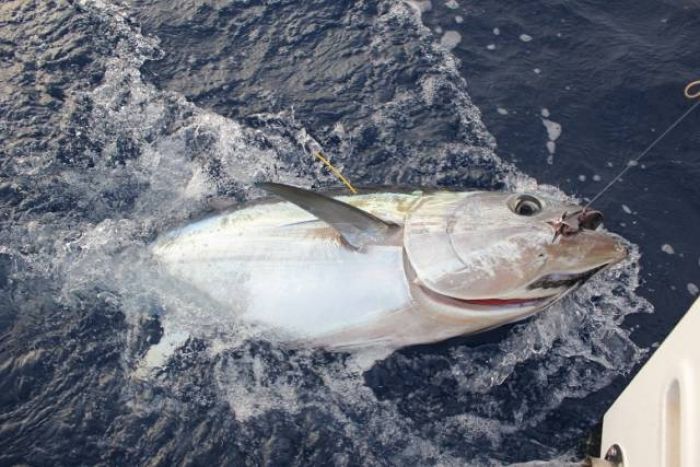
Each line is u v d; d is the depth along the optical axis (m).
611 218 3.07
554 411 2.70
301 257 2.69
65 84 3.31
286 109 3.29
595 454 2.62
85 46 3.41
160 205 3.07
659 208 3.09
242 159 3.19
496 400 2.71
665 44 3.50
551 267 2.50
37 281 2.87
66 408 2.67
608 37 3.52
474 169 3.16
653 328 2.84
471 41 3.49
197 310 2.78
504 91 3.36
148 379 2.72
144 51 3.42
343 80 3.37
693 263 2.98
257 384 2.72
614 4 3.62
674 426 2.17
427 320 2.61
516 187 3.13
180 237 2.83
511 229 2.53
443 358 2.78
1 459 2.58
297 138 3.23
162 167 3.15
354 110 3.29
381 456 2.62
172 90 3.32
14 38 3.41
